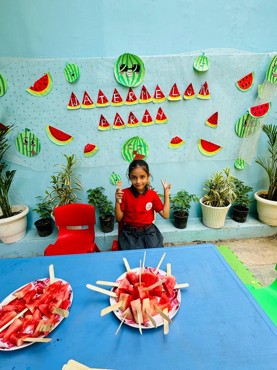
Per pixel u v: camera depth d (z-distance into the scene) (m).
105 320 0.71
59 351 0.62
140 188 1.44
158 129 2.02
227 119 2.05
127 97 1.89
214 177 2.20
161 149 2.09
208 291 0.80
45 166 2.04
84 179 2.12
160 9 1.73
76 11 1.67
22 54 1.74
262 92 1.98
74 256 1.00
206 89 1.94
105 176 2.12
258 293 1.11
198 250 1.01
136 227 1.51
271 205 2.10
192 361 0.59
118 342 0.64
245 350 0.61
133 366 0.58
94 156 2.05
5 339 0.64
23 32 1.69
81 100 1.87
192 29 1.80
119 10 1.70
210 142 2.12
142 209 1.49
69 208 1.56
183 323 0.69
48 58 1.76
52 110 1.88
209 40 1.85
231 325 0.68
